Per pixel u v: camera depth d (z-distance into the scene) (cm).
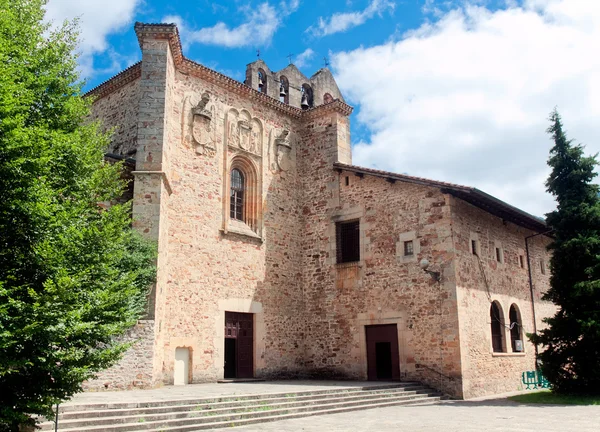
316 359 2006
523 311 2061
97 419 936
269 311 1952
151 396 1167
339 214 2048
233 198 1964
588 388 1576
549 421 1091
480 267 1834
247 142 2000
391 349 1817
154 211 1495
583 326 1503
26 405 706
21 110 820
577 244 1603
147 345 1387
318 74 2528
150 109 1580
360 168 1978
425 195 1802
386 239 1883
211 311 1750
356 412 1297
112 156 1566
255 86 2202
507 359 1872
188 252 1716
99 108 1972
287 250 2070
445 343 1666
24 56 938
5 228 750
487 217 1953
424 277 1753
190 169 1773
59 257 761
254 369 1866
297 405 1271
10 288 717
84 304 770
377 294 1873
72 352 744
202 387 1495
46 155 794
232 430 998
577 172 1669
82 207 865
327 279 2033
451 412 1284
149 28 1636
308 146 2212
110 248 891
